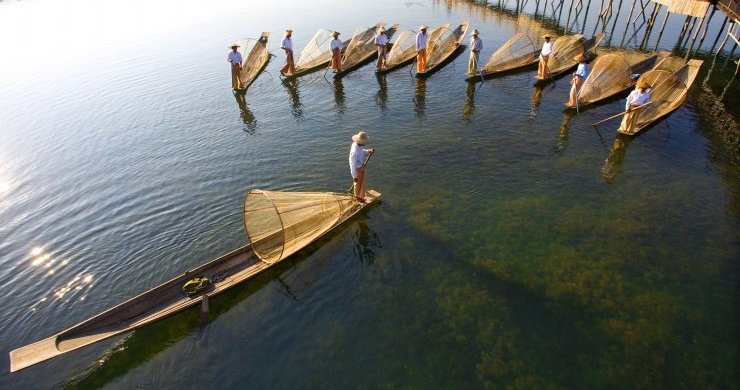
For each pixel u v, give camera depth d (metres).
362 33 36.31
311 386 10.25
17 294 13.44
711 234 14.20
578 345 10.70
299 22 47.50
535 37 34.03
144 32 47.25
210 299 12.59
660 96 23.05
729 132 20.67
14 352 10.16
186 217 16.56
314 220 15.04
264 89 30.20
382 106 25.83
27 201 18.72
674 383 9.76
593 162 18.66
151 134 24.25
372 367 10.55
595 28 41.94
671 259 13.27
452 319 11.61
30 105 29.67
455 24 42.97
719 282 12.37
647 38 37.41
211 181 19.00
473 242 14.43
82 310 12.68
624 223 14.93
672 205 15.70
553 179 17.66
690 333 10.90
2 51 43.22
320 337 11.47
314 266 13.86
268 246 14.02
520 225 15.12
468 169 18.67
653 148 19.48
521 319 11.48
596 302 11.89
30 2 70.56
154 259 14.42
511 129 21.89
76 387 10.46
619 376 9.94
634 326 11.14
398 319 11.77
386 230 15.23
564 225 15.01
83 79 33.94
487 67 29.12
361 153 15.34
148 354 11.20
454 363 10.45
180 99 29.06
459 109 24.59
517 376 10.05
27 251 15.39
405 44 33.56
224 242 14.97
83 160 21.92
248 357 11.05
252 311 12.35
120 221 16.66
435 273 13.21
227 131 23.97
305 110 26.17
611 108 23.52
